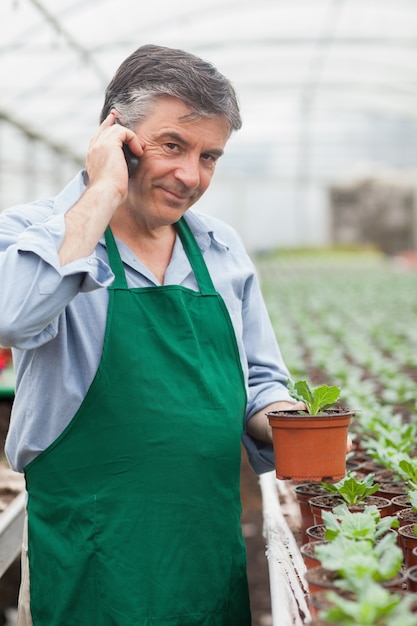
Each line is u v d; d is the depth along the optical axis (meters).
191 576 2.52
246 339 2.97
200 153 2.47
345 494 2.84
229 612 2.63
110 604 2.45
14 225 2.52
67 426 2.50
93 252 2.41
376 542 2.25
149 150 2.44
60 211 2.58
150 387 2.50
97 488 2.49
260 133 28.75
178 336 2.58
